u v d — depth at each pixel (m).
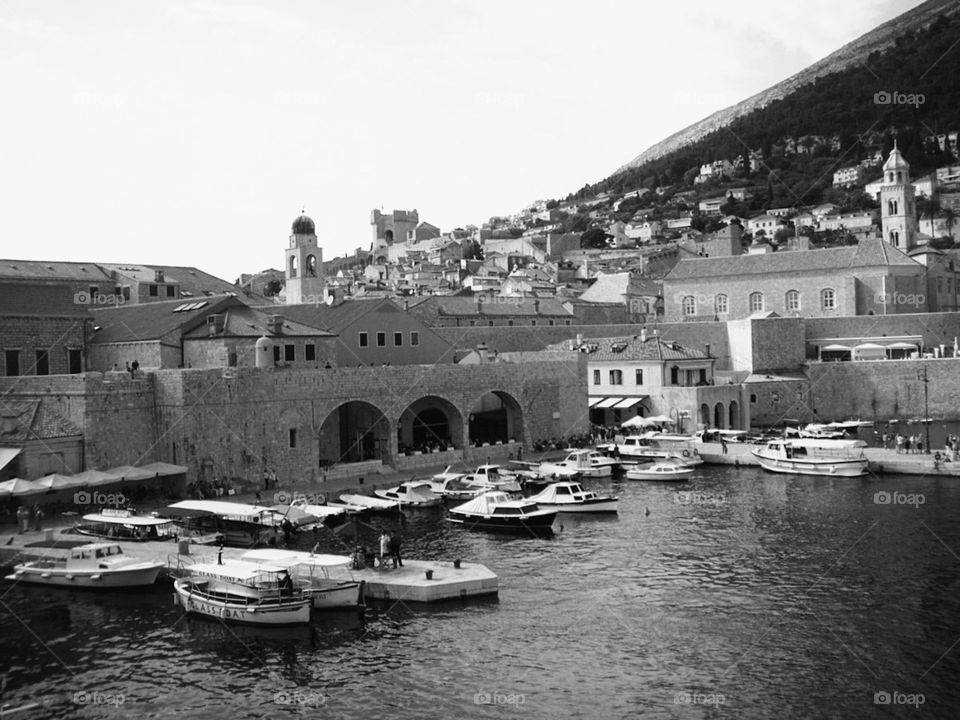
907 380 119.94
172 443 65.94
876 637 39.91
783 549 54.69
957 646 38.66
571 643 39.72
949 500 67.94
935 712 32.97
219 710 33.78
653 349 112.25
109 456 63.75
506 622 42.28
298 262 124.38
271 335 79.69
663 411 109.38
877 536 57.25
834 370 123.06
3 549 50.59
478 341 132.25
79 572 46.94
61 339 77.44
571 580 48.91
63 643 40.03
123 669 37.34
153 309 86.69
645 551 55.03
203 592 43.50
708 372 116.31
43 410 64.19
